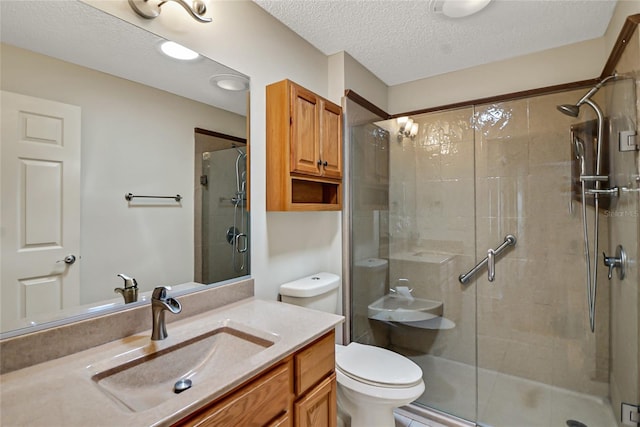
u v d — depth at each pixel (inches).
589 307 75.2
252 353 42.0
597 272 73.8
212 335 45.3
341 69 83.1
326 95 84.9
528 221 81.2
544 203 79.2
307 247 78.4
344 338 83.4
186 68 51.8
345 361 65.1
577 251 76.0
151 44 47.3
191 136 52.7
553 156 77.5
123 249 44.2
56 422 24.9
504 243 84.0
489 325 85.8
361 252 89.5
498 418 75.1
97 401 28.0
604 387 73.6
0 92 33.8
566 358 77.8
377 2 63.0
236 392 32.5
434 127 91.0
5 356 32.4
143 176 46.6
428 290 92.2
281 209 63.3
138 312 43.2
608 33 71.6
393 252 96.8
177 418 26.2
